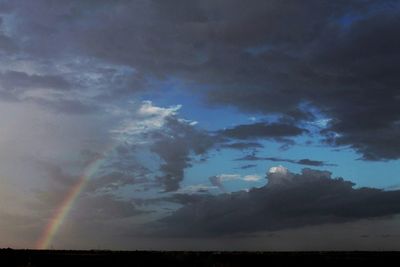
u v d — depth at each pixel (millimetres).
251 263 70688
